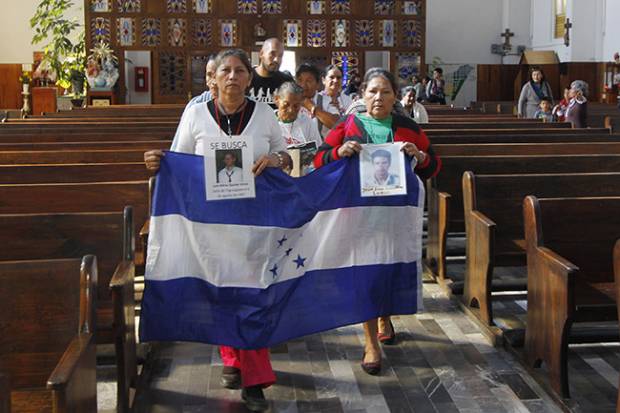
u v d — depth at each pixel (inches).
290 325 154.7
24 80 780.6
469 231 205.6
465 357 180.2
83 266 122.4
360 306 159.8
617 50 764.6
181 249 148.8
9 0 847.1
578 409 150.4
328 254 157.5
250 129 152.9
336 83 247.9
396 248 161.6
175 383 166.4
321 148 169.6
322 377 169.0
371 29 670.5
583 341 179.5
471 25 903.7
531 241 167.8
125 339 145.1
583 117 439.2
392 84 164.2
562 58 828.6
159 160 147.5
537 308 165.2
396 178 159.0
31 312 125.2
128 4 650.8
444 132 305.4
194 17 656.4
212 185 148.2
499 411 152.6
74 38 839.7
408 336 194.1
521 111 537.6
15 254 154.0
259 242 150.8
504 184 205.9
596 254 175.8
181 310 149.4
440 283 234.4
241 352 151.4
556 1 851.4
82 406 112.6
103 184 191.3
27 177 208.5
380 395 159.9
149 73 767.1
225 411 152.9
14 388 124.4
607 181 207.0
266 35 661.9
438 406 154.8
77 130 315.3
